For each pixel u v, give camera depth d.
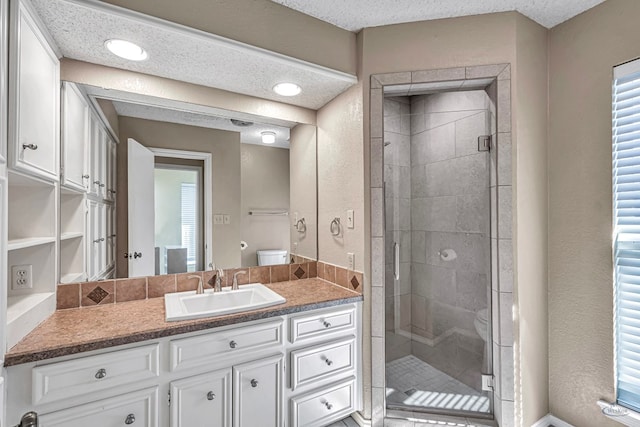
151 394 1.27
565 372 1.78
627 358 1.57
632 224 1.54
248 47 1.53
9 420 1.04
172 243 1.89
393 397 1.95
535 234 1.79
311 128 2.30
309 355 1.65
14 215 1.39
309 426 1.65
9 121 1.06
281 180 2.23
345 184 2.01
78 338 1.18
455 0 1.61
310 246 2.32
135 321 1.37
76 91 1.57
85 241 1.64
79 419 1.13
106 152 1.73
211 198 2.01
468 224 1.94
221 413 1.42
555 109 1.83
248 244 2.13
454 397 1.93
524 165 1.74
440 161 2.03
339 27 1.83
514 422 1.69
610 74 1.60
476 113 1.89
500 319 1.71
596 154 1.66
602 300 1.63
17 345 1.11
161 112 1.87
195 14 1.42
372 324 1.80
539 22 1.81
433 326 2.08
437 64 1.76
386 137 2.06
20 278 1.42
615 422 1.58
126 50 1.50
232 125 2.08
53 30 1.33
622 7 1.55
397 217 2.10
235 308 1.50
